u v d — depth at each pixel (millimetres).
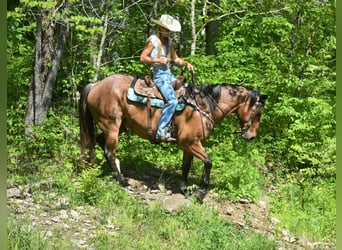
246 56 11977
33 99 10148
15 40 11938
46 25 10078
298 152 11680
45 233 6613
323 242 8617
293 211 9484
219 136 10883
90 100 8727
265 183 10484
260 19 12141
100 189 8055
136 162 9898
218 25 13758
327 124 11578
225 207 8758
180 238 7301
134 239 7105
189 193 8781
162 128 8445
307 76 12227
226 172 9273
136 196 8414
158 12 13195
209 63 11102
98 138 9242
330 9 12070
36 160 9281
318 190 10617
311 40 12664
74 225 7199
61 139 10094
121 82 8664
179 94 8500
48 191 8188
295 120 11625
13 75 11422
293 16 12758
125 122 8836
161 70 8492
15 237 6359
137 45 13414
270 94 11922
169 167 10047
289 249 7867
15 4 12078
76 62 11945
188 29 14430
